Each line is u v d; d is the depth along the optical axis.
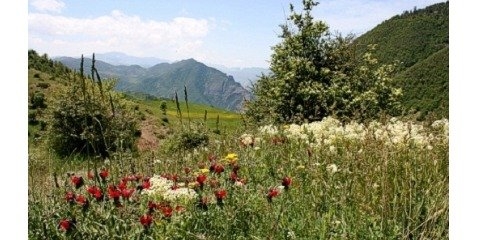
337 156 7.18
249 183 6.07
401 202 5.06
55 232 4.25
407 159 6.19
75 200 4.45
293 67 21.12
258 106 22.08
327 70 21.44
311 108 20.31
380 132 8.05
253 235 4.60
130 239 4.17
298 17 22.23
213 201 4.98
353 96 20.89
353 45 22.89
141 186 5.11
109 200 4.55
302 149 7.90
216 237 4.59
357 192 5.53
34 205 4.54
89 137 4.90
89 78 4.87
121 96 32.69
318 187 5.73
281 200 5.07
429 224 4.74
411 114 9.15
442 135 7.69
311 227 4.72
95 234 4.14
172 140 13.61
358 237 4.60
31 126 41.41
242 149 8.26
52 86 63.78
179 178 6.65
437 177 5.29
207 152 9.05
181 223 4.45
